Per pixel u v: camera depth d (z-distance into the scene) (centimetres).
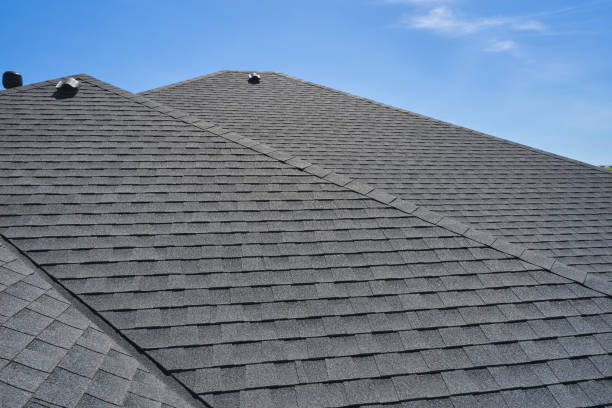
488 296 554
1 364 363
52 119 898
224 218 658
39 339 408
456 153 1338
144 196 693
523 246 916
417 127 1503
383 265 592
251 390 422
